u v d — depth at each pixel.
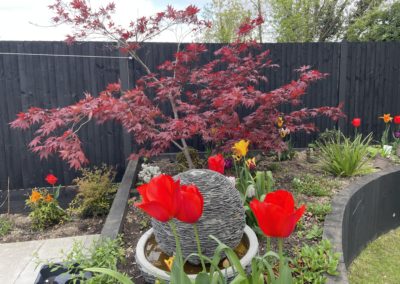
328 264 2.11
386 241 4.08
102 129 4.97
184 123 3.46
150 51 4.98
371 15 10.30
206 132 3.56
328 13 12.62
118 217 2.97
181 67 4.05
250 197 2.73
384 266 3.41
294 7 12.30
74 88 4.78
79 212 4.23
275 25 12.73
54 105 4.75
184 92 4.97
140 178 4.17
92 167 5.02
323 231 2.67
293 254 2.42
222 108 3.58
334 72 5.61
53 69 4.68
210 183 2.00
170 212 1.21
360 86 5.77
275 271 2.12
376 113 5.90
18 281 2.83
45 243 3.51
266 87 5.39
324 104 5.66
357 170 4.23
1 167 4.71
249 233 2.26
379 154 5.14
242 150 2.95
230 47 4.34
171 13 4.01
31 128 4.70
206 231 1.92
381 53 5.75
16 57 4.55
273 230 1.12
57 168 4.84
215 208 1.94
